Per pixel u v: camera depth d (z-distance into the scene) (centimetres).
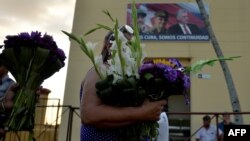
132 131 143
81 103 145
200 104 783
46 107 694
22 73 146
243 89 794
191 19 860
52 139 739
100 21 884
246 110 776
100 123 135
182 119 791
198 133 665
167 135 213
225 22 861
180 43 847
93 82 145
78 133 771
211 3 880
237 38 844
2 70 178
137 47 147
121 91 134
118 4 898
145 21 870
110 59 148
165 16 870
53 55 148
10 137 534
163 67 140
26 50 146
